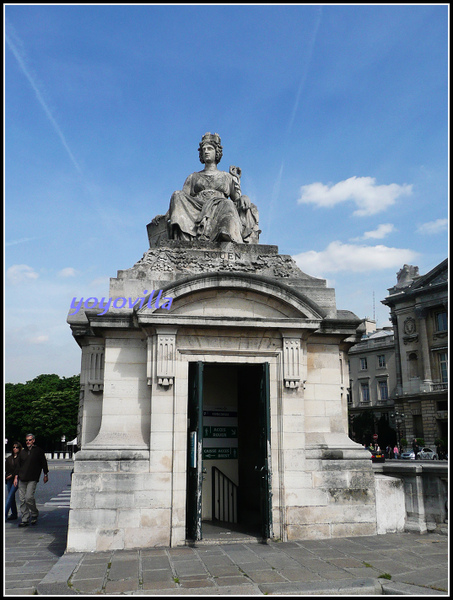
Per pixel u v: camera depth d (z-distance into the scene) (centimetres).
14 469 1454
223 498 1303
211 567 842
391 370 6906
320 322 1141
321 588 727
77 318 1232
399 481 1169
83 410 1221
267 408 1093
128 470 1024
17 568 861
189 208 1388
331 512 1088
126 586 740
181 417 1070
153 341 1091
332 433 1164
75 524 977
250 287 1120
